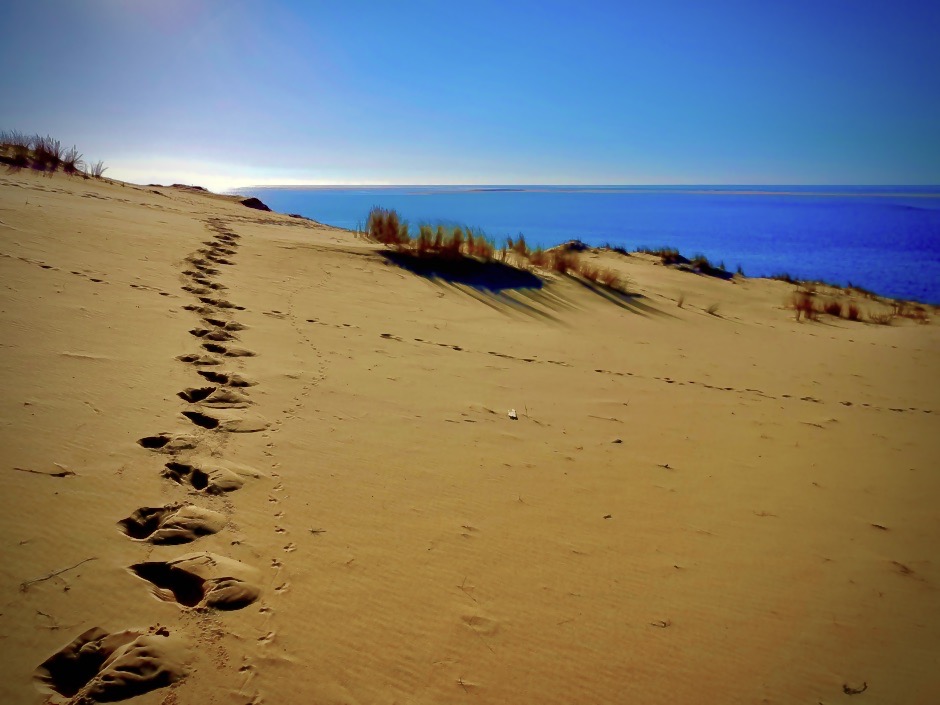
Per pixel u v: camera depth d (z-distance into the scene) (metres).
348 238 13.52
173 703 1.67
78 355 4.02
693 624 2.42
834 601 2.71
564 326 9.16
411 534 2.78
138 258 7.21
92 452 2.86
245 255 9.19
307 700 1.77
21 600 1.90
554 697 1.94
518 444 4.13
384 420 4.14
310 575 2.35
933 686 2.21
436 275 10.77
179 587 2.19
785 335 11.61
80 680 1.71
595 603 2.47
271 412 3.89
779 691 2.10
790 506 3.71
